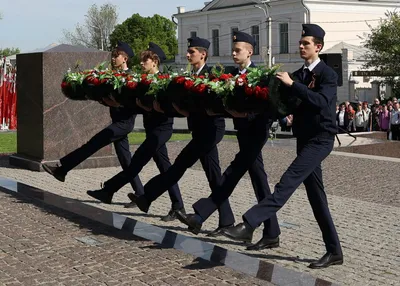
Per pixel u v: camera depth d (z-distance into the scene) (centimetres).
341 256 622
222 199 652
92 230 709
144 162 811
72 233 697
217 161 737
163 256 604
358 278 597
